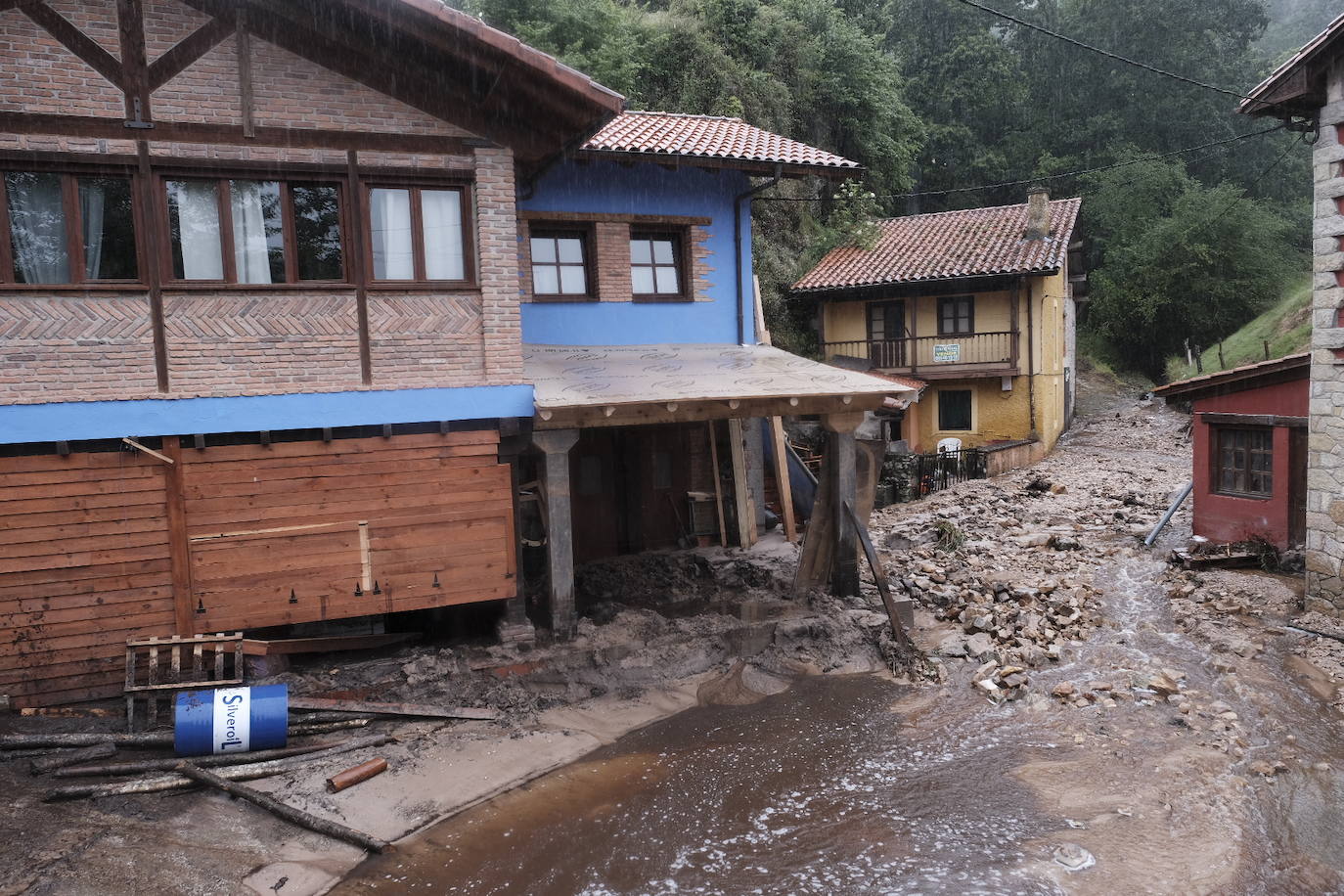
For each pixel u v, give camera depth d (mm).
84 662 8180
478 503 9547
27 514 7914
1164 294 33812
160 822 6574
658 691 9594
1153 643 10859
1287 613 11383
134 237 8148
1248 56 40188
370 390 8953
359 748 7965
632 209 13031
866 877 6145
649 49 25172
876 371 26594
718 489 15062
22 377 7789
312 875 6172
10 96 7590
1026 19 39844
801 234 28500
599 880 6156
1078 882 6062
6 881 5539
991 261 24516
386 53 8742
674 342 13492
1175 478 20922
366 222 8930
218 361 8406
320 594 8945
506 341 9430
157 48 8031
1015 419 25828
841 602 11445
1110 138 38375
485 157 9234
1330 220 10914
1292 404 13039
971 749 8234
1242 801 7137
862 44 30047
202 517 8492
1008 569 13750
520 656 9469
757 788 7523
